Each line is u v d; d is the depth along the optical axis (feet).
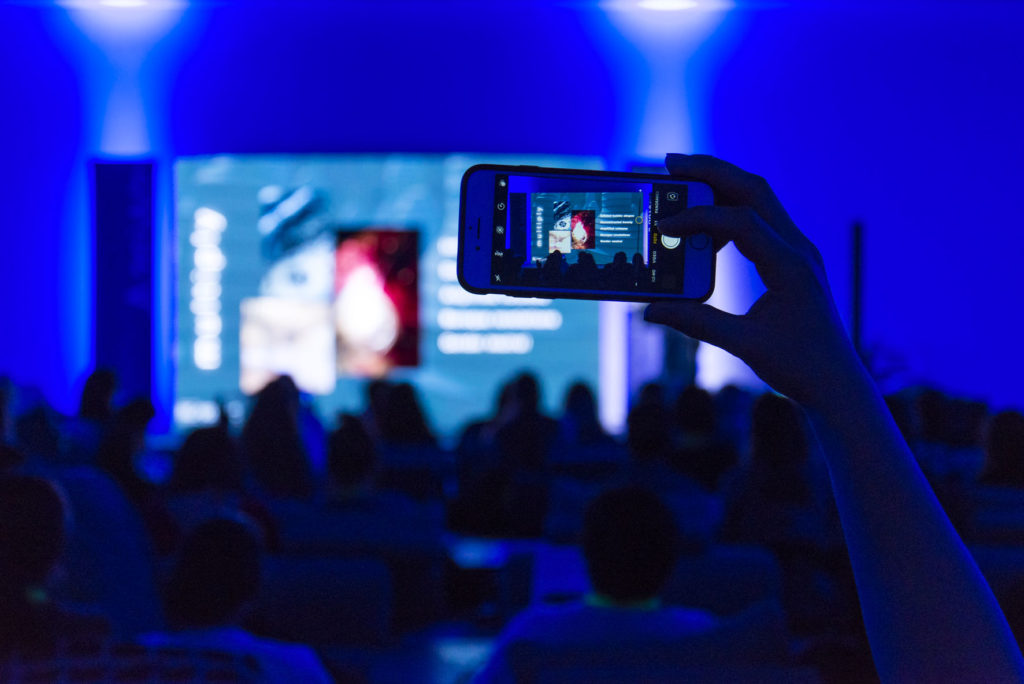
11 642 4.26
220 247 31.76
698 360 31.58
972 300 33.30
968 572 1.75
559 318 31.63
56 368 32.81
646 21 33.42
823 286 1.89
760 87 33.42
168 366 31.81
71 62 33.06
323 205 31.83
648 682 4.79
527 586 14.24
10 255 32.89
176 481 13.57
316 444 20.74
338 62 33.37
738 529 12.10
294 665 6.25
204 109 33.24
